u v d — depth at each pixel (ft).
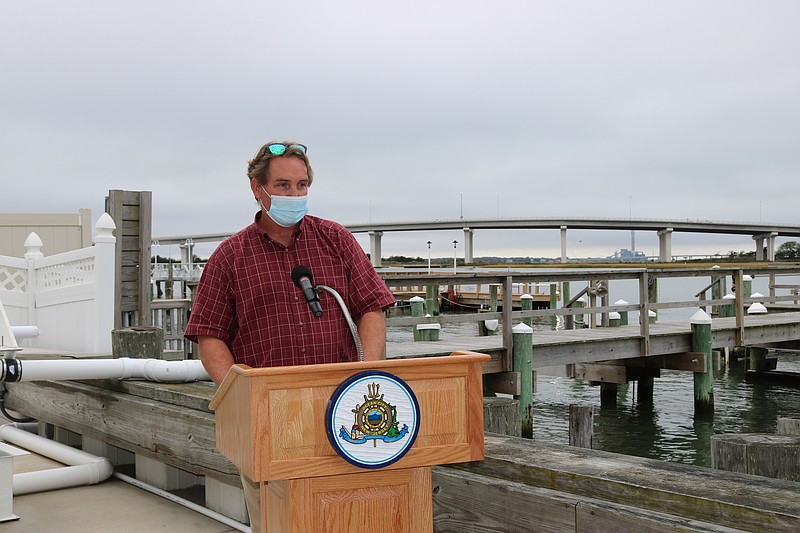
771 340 50.31
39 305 30.63
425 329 42.65
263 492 8.49
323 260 9.67
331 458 7.71
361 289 9.82
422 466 8.04
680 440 38.63
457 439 8.18
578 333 44.34
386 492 8.10
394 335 89.04
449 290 121.19
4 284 31.14
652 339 42.42
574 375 47.85
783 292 111.86
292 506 7.74
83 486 18.57
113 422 18.63
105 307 27.37
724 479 9.39
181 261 145.07
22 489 17.71
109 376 18.35
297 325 9.41
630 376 46.01
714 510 8.50
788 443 13.08
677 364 44.09
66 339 29.07
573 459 10.62
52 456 20.40
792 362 68.03
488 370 36.17
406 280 33.37
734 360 65.57
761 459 13.03
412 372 7.99
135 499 17.52
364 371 7.72
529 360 36.27
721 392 52.85
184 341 34.35
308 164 9.34
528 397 36.01
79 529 15.40
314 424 7.65
